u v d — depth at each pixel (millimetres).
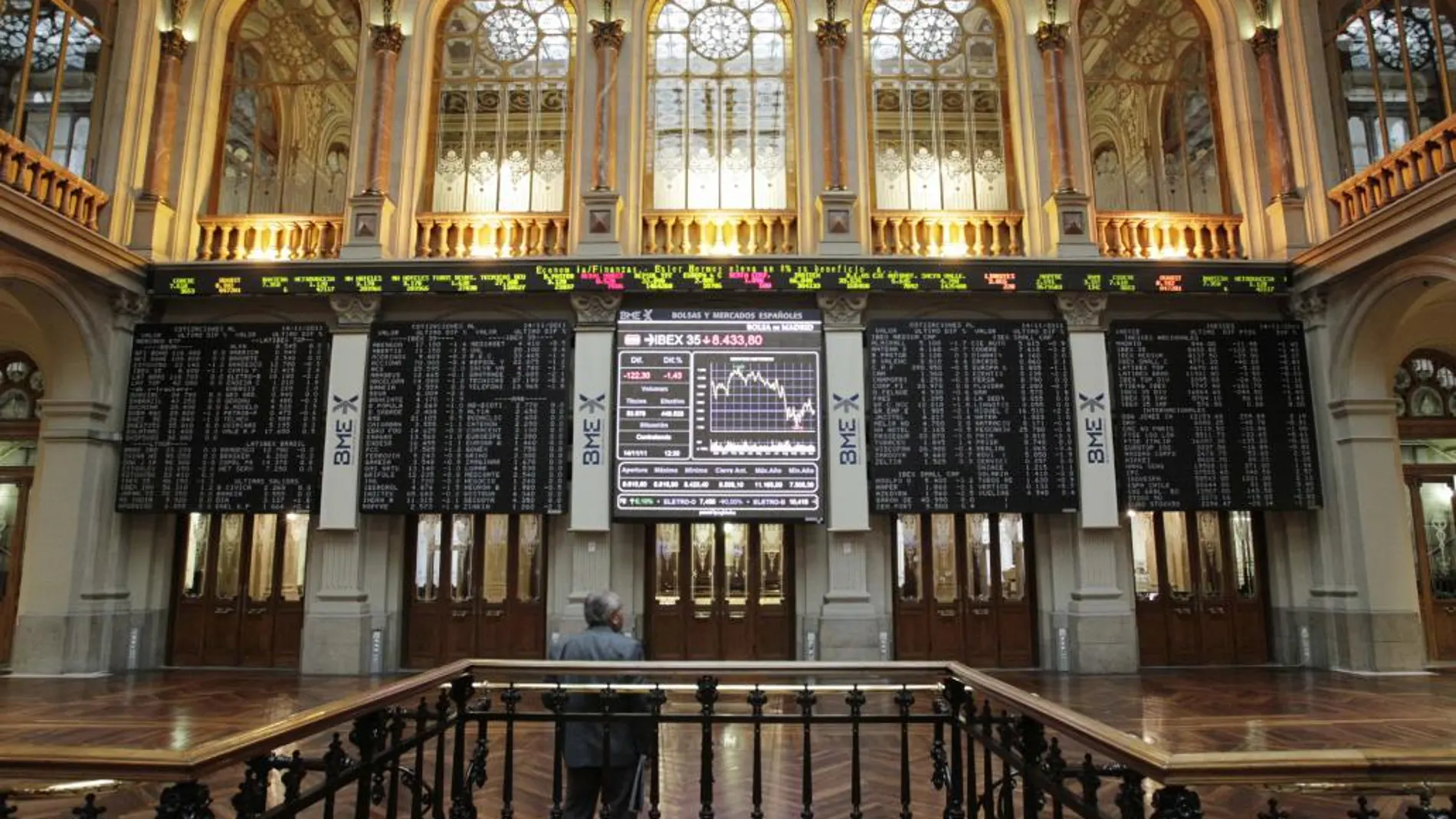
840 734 6367
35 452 10508
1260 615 9844
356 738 3107
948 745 6004
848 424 9383
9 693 7926
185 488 9367
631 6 10344
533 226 9977
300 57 10555
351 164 10055
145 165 9867
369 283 9445
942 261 9422
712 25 10555
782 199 10242
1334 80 9742
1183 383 9516
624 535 9414
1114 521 9242
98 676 8945
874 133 10375
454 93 10453
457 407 9406
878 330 9555
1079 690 8195
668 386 9352
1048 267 9523
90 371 9211
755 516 9156
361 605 9289
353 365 9477
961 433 9398
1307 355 9633
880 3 10594
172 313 9844
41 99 8961
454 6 10602
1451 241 7859
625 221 9906
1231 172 10367
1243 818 4477
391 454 9344
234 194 10352
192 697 7805
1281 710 7129
